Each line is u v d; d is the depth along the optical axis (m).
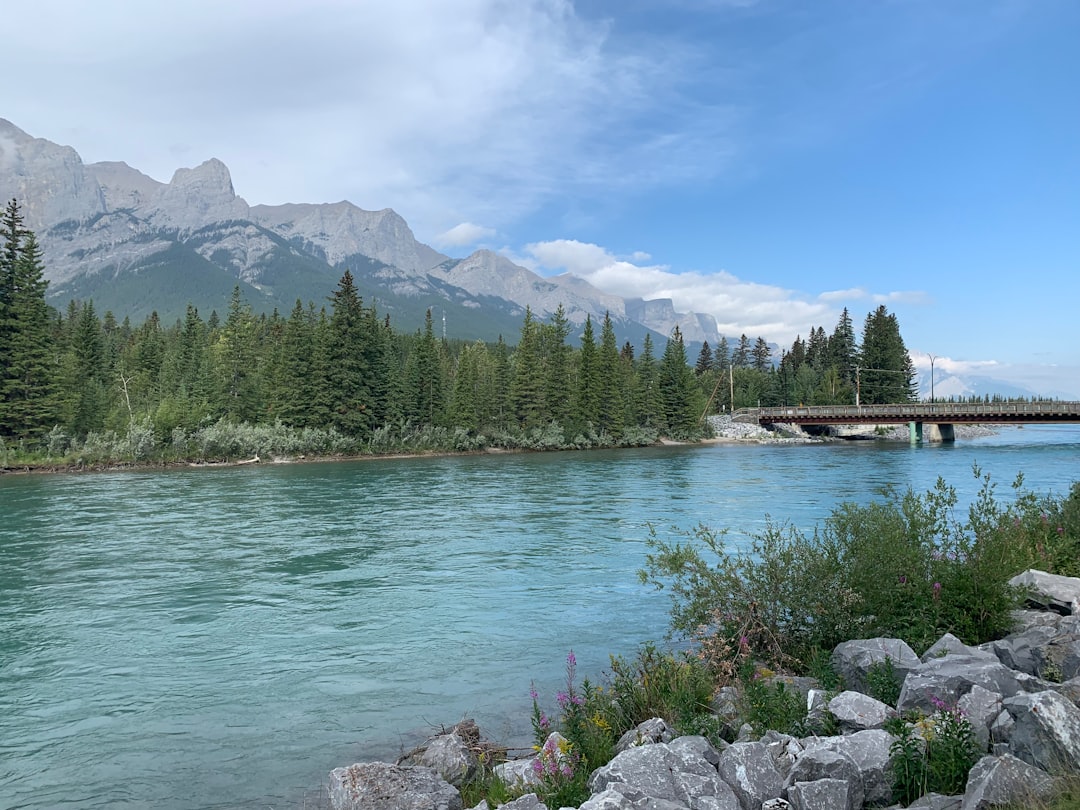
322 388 83.12
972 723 6.53
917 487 41.28
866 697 7.57
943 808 5.46
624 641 13.59
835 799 5.69
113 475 56.00
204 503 37.41
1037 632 9.05
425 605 16.58
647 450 96.25
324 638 14.03
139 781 8.24
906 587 10.82
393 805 6.87
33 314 70.94
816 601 10.80
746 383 169.25
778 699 8.05
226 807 7.60
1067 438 121.00
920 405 99.62
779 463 66.50
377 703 10.65
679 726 7.99
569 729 7.95
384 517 31.91
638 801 5.77
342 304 86.12
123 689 11.34
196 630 14.66
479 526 29.08
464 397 94.50
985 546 11.34
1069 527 15.66
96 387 82.25
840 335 147.75
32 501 38.31
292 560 22.09
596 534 26.81
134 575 20.02
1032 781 5.02
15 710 10.50
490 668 12.16
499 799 6.99
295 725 9.86
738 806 5.92
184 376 100.19
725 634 10.73
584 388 105.19
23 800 7.82
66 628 14.86
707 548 22.83
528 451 95.06
